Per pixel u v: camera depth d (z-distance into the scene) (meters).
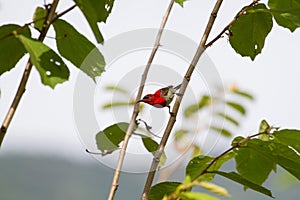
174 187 5.42
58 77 4.66
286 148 5.54
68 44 5.33
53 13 5.06
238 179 5.40
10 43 5.27
